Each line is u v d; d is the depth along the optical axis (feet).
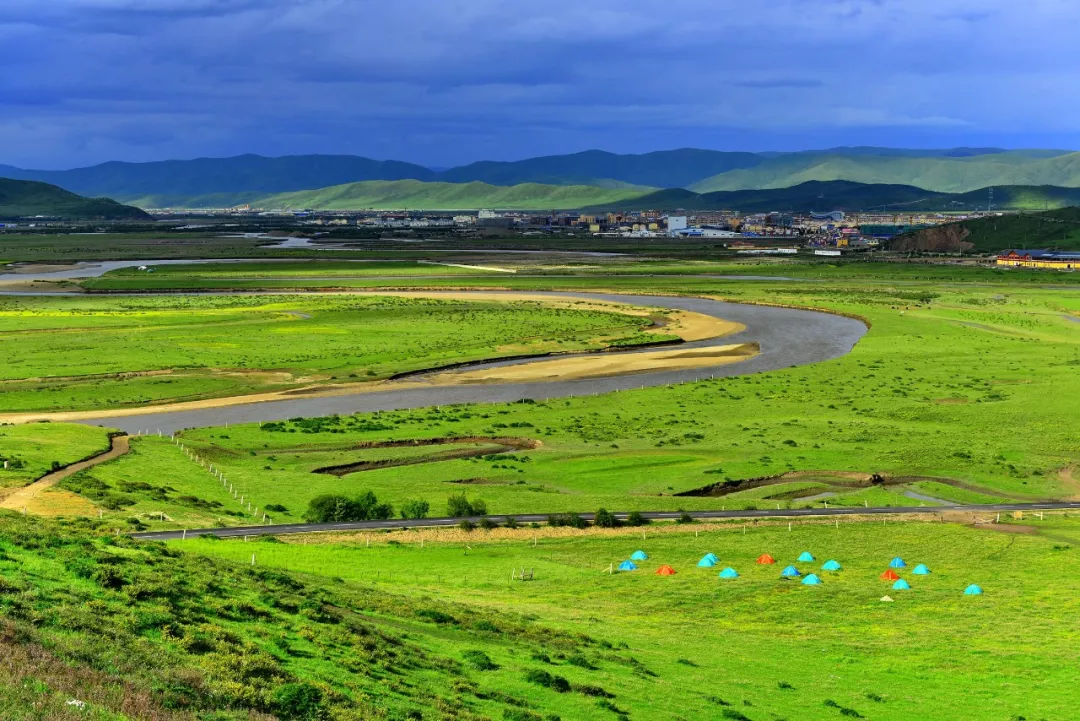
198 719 112.98
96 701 109.29
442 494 358.43
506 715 141.38
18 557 171.42
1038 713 176.04
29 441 407.23
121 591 161.68
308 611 174.60
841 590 251.80
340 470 408.67
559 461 418.51
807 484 385.09
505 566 268.82
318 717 123.75
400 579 247.70
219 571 197.16
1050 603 242.58
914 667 199.52
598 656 185.37
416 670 156.15
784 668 195.11
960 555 285.64
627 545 293.43
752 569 272.10
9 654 117.50
